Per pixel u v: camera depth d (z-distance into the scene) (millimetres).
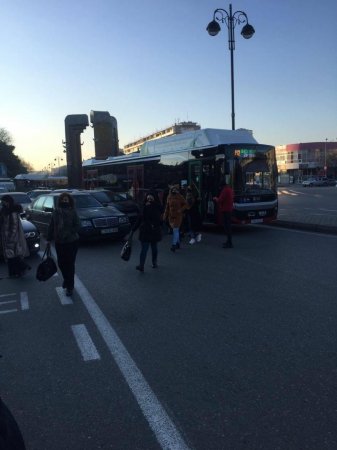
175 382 3920
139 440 3076
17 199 20781
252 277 7887
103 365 4352
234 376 3994
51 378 4102
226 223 11406
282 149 116500
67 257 7125
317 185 81938
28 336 5258
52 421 3359
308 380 3869
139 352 4629
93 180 25250
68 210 7141
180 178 16391
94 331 5328
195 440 3045
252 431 3123
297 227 15242
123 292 7160
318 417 3270
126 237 14211
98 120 49531
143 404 3555
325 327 5176
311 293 6672
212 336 5012
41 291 7480
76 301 6730
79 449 3000
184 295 6816
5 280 8477
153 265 9117
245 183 14391
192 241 12430
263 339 4863
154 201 8742
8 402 3674
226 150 14125
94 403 3609
